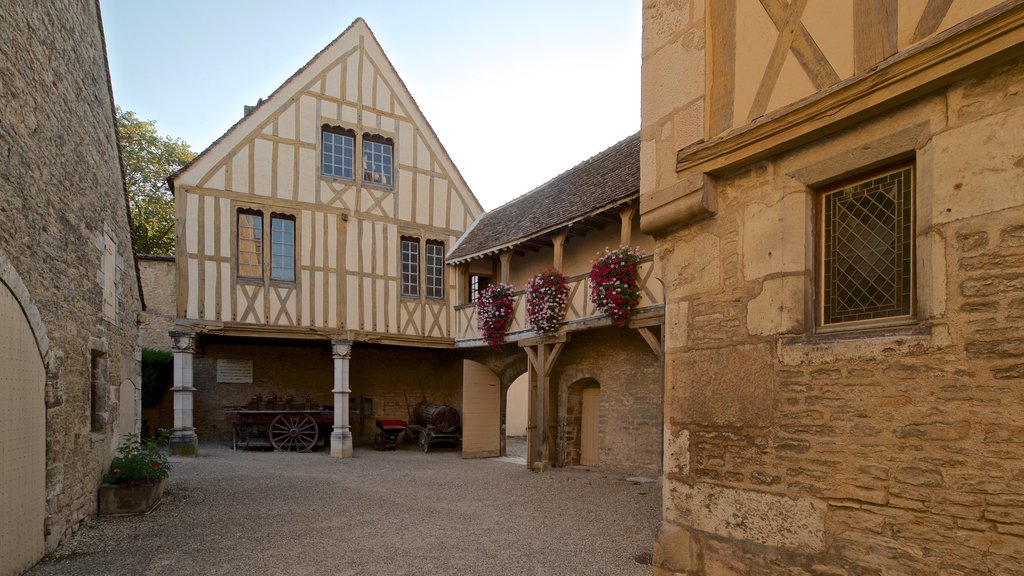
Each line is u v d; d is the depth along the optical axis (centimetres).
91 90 589
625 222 843
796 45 289
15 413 404
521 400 1808
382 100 1263
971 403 221
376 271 1216
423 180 1298
